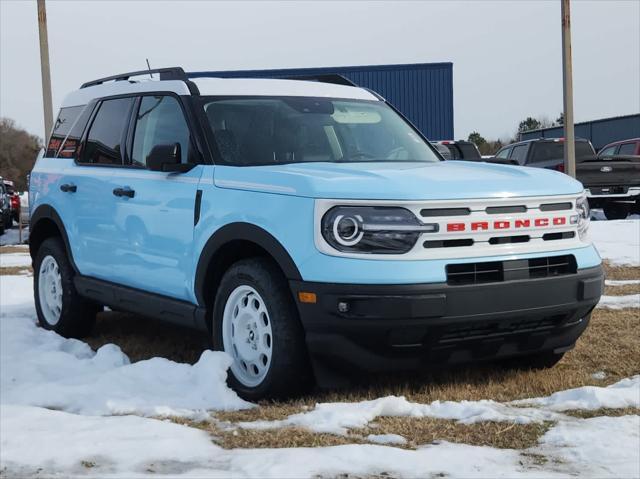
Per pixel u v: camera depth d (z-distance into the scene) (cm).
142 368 499
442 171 489
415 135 612
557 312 462
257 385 461
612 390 444
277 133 544
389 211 428
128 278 583
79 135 673
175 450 364
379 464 344
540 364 524
